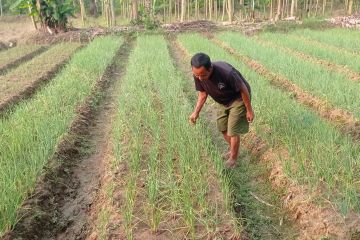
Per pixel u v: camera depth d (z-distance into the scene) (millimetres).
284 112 7105
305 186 4957
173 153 5992
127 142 6590
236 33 20438
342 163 5207
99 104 9578
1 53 17844
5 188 4805
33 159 5695
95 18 34031
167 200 4844
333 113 7703
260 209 5020
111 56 14195
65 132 7105
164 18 30156
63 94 9141
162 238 4258
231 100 5363
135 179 5312
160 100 8633
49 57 15453
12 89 10375
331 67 11969
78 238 4738
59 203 5453
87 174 6250
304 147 5641
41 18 22094
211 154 5688
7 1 35688
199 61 4711
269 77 10977
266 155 6062
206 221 4363
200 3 33344
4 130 6789
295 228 4617
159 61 12703
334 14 30406
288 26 22328
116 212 4707
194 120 5668
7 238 4387
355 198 4477
